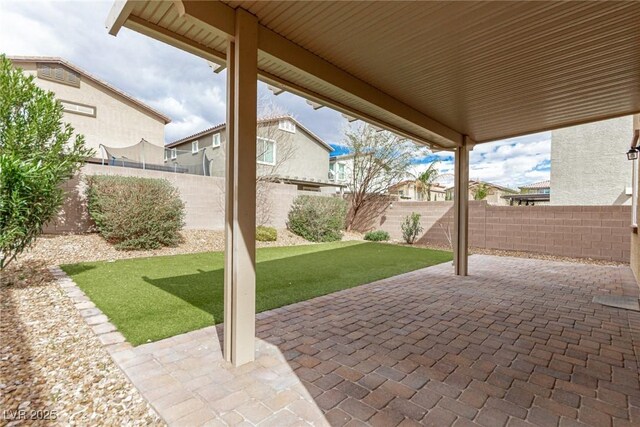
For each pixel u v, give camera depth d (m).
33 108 4.72
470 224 10.41
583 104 4.55
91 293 4.45
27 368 2.53
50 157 4.78
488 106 4.65
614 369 2.61
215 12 2.42
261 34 2.75
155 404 2.09
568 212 8.73
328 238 11.98
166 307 3.96
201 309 3.90
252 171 2.66
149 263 6.67
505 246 9.77
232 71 2.66
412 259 8.09
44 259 6.24
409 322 3.67
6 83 4.50
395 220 12.79
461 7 2.47
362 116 4.84
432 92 4.17
